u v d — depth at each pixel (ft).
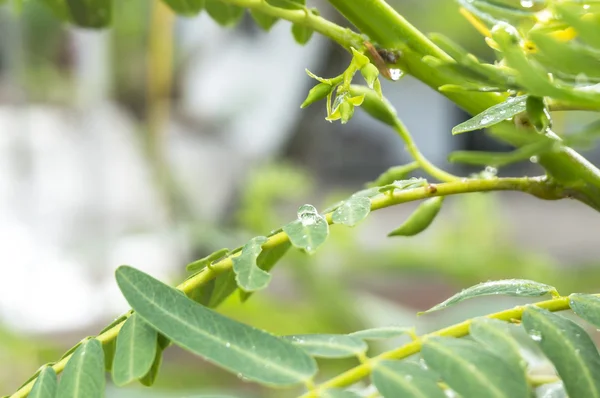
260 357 0.99
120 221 4.50
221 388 3.17
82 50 5.17
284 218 4.28
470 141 7.41
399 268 3.64
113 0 1.44
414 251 3.64
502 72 1.00
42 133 4.72
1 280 4.02
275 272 4.20
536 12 1.04
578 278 3.57
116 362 1.03
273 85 4.75
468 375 0.96
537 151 0.98
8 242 4.20
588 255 5.73
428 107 7.50
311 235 1.04
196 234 3.50
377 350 2.15
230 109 4.82
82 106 5.10
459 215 4.01
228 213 4.61
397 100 7.54
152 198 4.55
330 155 7.89
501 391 0.96
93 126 4.92
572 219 7.27
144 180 4.64
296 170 4.81
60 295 4.00
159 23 4.56
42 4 1.44
